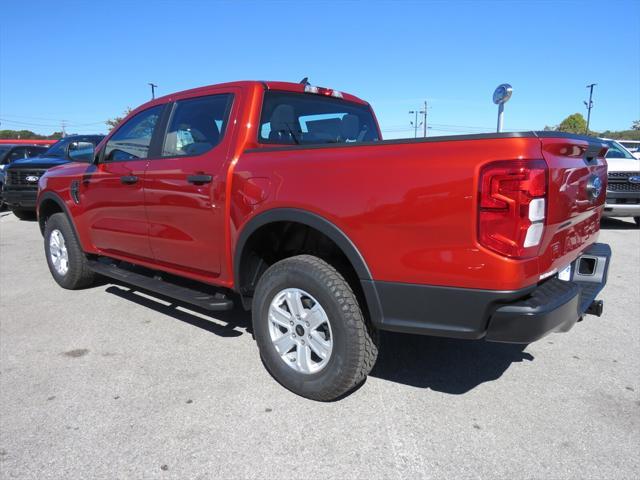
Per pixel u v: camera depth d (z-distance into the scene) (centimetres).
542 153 229
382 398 303
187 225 365
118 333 410
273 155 309
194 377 330
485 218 226
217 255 348
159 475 233
